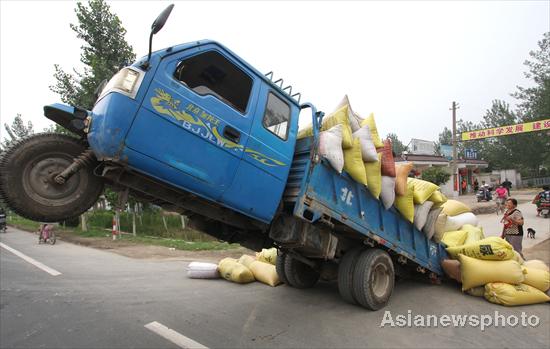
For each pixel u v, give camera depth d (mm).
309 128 5152
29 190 3549
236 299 5918
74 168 3652
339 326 4691
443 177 27906
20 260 10070
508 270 5676
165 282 7215
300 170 4859
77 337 4305
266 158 4512
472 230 7398
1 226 21047
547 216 16344
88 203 3785
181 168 3809
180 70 4129
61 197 3674
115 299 5922
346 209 5234
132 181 3814
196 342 4133
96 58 13961
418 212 6273
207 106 4059
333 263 6238
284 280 6766
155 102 3670
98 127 3475
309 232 5035
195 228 5129
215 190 4070
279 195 4645
